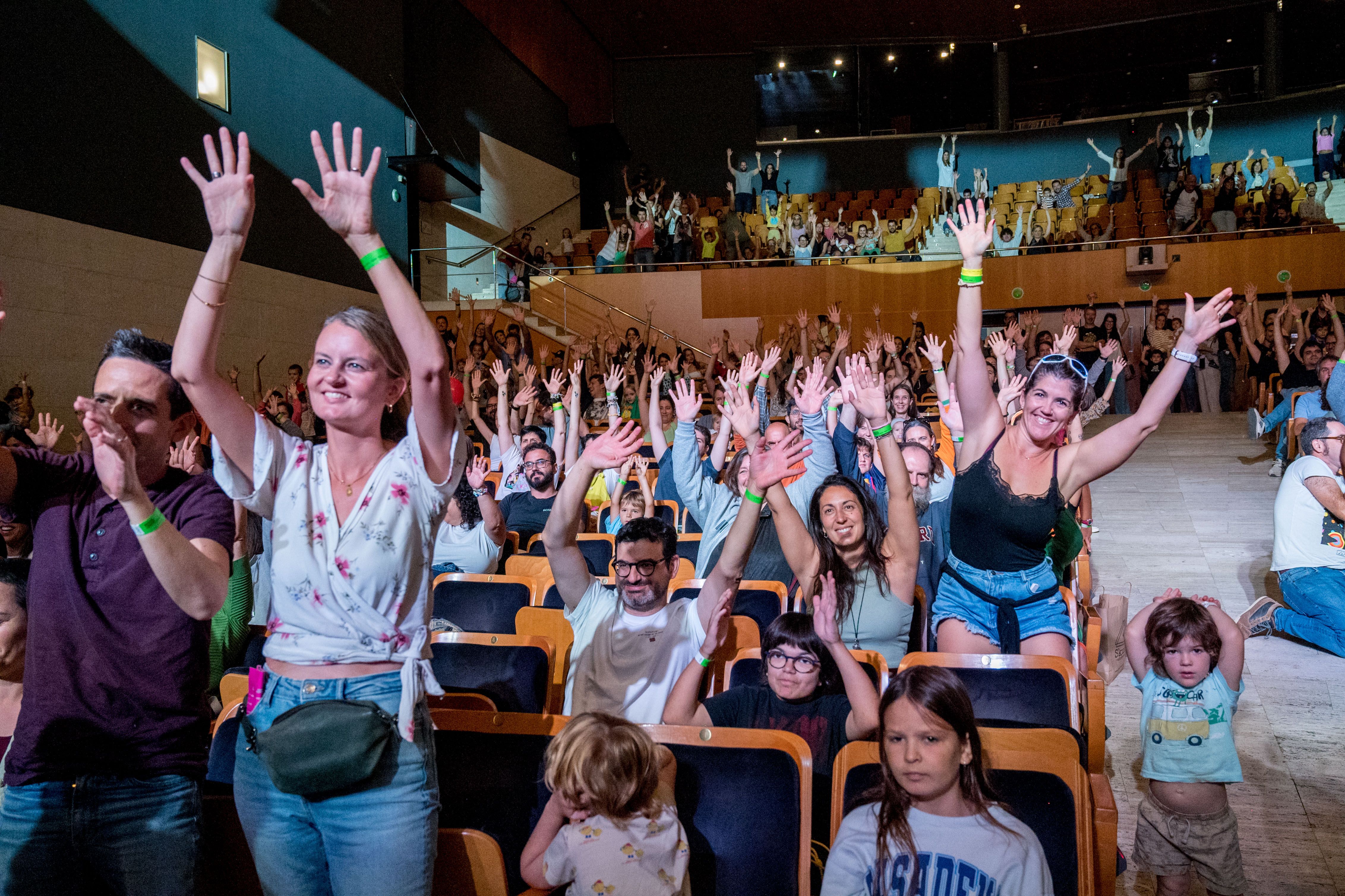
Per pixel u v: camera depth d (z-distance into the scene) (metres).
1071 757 2.04
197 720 1.79
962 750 1.85
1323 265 13.52
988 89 20.03
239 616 2.96
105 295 8.76
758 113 20.28
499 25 16.22
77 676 1.69
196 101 9.94
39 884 1.66
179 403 1.84
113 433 1.52
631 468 6.60
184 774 1.75
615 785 1.86
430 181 13.87
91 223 8.64
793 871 2.04
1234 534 6.88
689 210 17.69
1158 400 2.62
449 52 14.65
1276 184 15.05
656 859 1.87
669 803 2.00
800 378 9.86
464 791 2.19
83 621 1.69
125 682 1.70
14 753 1.69
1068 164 19.06
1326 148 16.41
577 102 19.05
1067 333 6.32
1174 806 2.68
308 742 1.52
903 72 20.17
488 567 4.76
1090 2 18.09
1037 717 2.48
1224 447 9.02
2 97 7.79
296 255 11.44
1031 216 15.73
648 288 15.42
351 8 12.49
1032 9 18.38
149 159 9.34
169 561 1.59
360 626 1.63
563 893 1.97
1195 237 14.38
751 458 2.98
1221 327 2.54
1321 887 2.82
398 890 1.59
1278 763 3.62
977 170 18.19
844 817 1.99
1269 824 3.19
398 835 1.58
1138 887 2.91
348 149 12.34
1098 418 11.15
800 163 19.97
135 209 9.16
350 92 12.41
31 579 1.73
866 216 17.59
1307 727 3.90
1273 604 5.00
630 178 19.98
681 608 2.90
